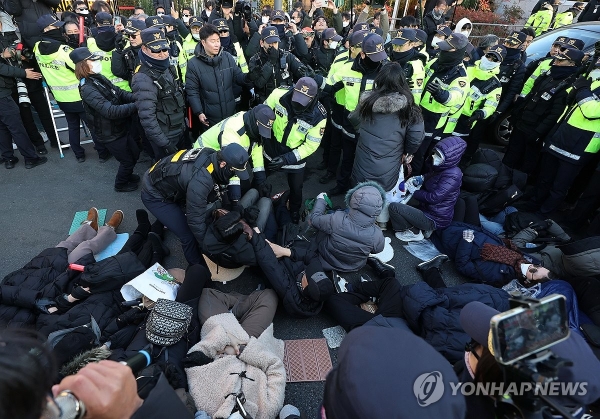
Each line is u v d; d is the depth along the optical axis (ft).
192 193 7.72
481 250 10.02
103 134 11.73
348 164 13.24
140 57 10.39
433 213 11.16
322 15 20.80
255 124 8.96
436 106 12.66
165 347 6.40
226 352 6.82
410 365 2.61
